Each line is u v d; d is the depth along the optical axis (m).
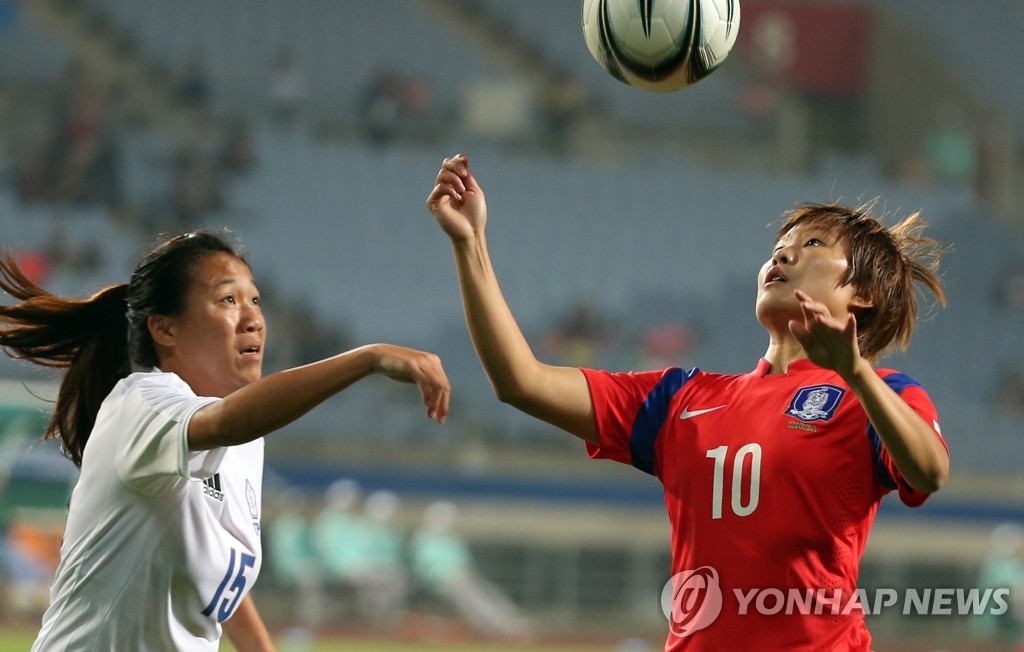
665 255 90.00
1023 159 103.31
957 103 106.88
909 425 10.33
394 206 88.44
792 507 11.36
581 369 12.66
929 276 13.09
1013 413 80.56
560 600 66.75
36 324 13.71
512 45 104.69
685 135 101.75
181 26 98.75
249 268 13.43
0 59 92.12
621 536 67.06
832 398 11.62
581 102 101.69
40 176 84.00
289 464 66.44
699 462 11.86
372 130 94.38
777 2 108.06
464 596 64.31
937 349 84.38
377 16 103.44
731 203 93.62
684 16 12.99
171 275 12.92
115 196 84.44
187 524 12.16
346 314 81.69
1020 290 87.75
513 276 86.88
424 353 10.72
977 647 63.25
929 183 98.69
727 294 87.75
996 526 67.38
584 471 70.44
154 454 11.51
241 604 14.48
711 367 82.62
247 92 96.06
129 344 13.36
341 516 63.31
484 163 93.12
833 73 107.00
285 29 101.12
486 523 66.81
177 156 86.94
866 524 11.63
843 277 12.10
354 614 63.47
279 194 87.31
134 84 93.62
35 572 54.75
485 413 73.25
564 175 93.25
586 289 86.75
